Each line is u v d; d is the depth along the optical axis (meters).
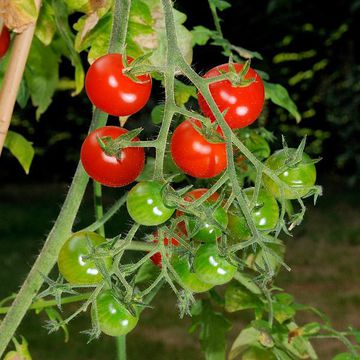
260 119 0.47
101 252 0.25
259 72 0.48
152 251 0.27
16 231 2.30
